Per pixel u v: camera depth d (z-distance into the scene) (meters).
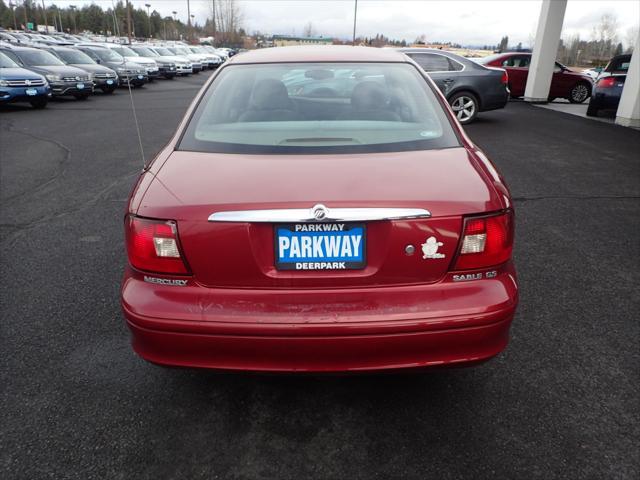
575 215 5.01
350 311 1.83
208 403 2.33
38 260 3.89
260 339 1.84
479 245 1.88
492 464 1.96
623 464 1.96
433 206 1.83
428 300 1.86
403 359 1.89
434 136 2.34
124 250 4.10
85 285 3.47
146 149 8.53
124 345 2.78
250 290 1.86
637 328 2.93
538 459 1.98
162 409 2.29
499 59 16.80
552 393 2.38
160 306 1.88
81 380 2.48
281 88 2.64
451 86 10.77
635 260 3.91
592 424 2.17
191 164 2.12
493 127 10.75
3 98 14.14
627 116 11.18
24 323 2.98
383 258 1.84
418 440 2.09
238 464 1.98
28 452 2.03
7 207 5.26
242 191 1.87
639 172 6.86
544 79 15.80
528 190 5.91
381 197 1.82
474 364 1.95
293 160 2.09
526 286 3.45
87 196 5.66
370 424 2.19
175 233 1.85
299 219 1.77
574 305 3.19
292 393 2.40
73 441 2.09
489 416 2.23
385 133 2.33
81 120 12.34
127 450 2.04
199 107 2.58
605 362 2.61
